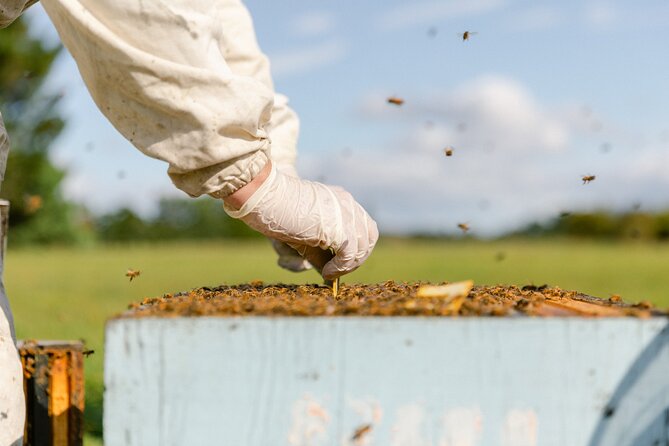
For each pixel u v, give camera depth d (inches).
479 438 61.4
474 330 61.5
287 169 110.3
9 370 80.7
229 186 85.7
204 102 81.0
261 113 84.7
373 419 61.5
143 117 82.8
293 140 113.3
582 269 660.7
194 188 86.0
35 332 225.0
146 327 61.6
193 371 61.6
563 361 61.6
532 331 61.5
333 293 87.7
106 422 61.6
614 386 61.6
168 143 82.7
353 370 61.5
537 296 81.7
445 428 61.5
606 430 61.6
